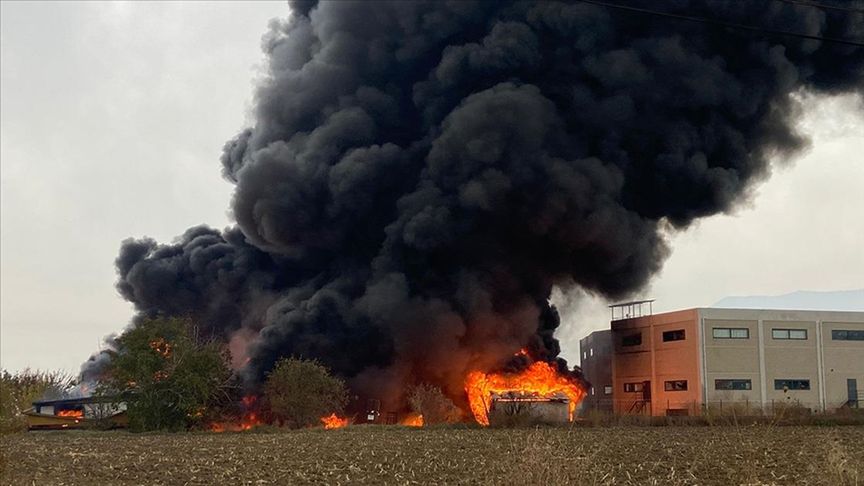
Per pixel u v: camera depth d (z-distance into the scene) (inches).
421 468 1111.0
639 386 2832.2
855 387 2699.3
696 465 1094.4
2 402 876.0
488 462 1173.7
